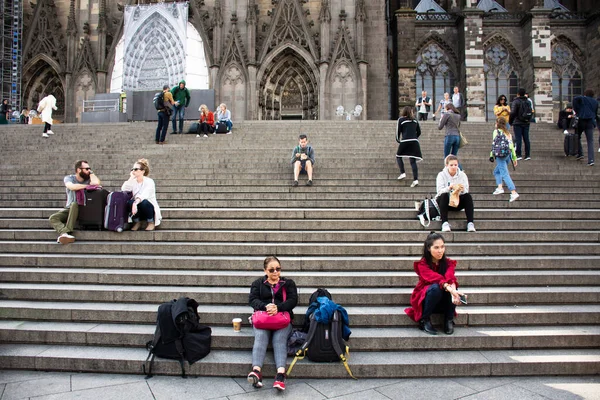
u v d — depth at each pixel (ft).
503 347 22.21
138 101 99.40
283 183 42.27
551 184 42.50
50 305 24.88
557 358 21.03
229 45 115.96
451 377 20.58
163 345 20.93
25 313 24.47
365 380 20.35
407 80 134.41
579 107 48.21
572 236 31.50
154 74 119.75
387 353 21.71
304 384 19.93
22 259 29.35
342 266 28.17
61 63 121.60
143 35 119.55
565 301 25.35
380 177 43.80
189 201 38.63
